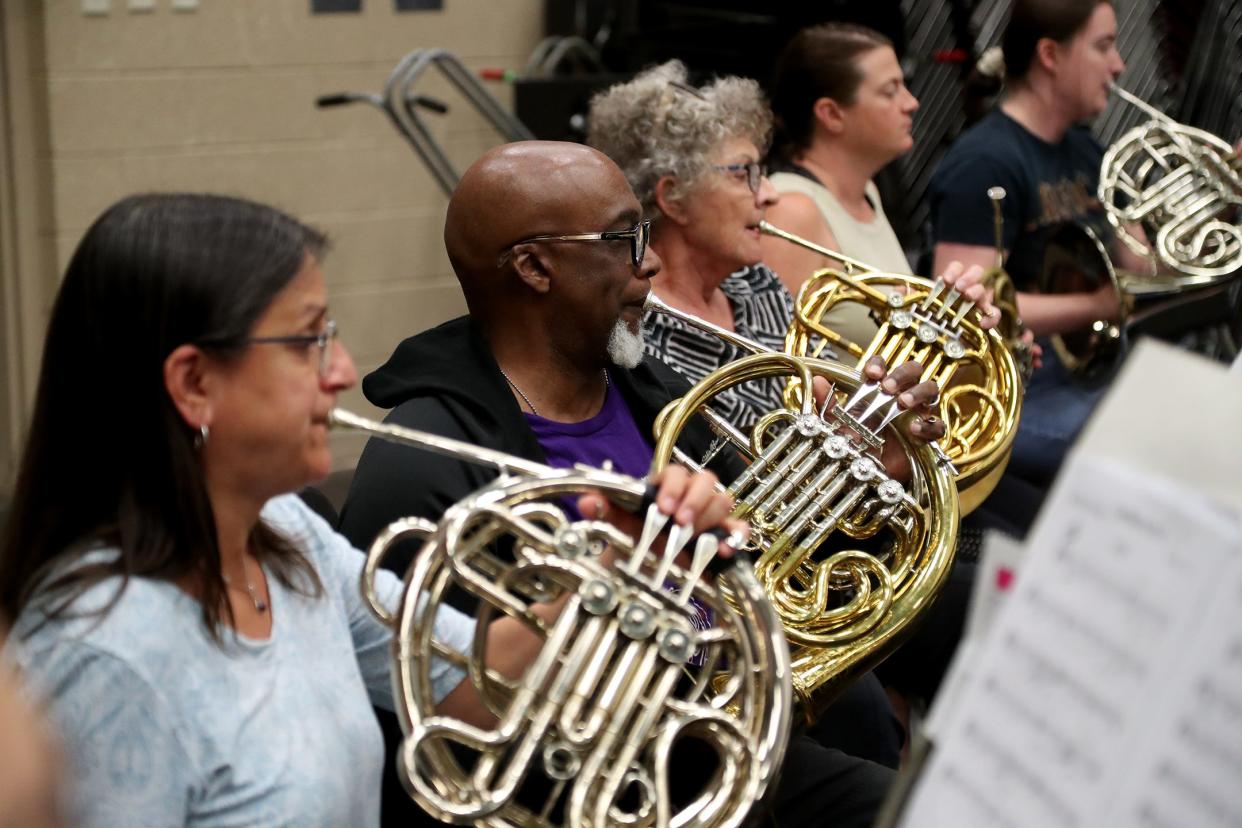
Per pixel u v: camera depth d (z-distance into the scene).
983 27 4.70
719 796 1.37
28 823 0.66
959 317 2.19
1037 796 0.99
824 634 1.82
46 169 4.01
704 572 1.43
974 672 1.04
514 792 1.32
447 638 1.52
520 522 1.35
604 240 1.92
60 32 3.94
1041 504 2.94
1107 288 3.04
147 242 1.29
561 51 4.64
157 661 1.28
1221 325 3.93
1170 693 0.94
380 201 4.58
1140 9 4.78
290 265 1.34
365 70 4.48
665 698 1.34
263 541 1.45
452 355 1.92
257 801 1.31
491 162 1.94
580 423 2.01
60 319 1.32
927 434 1.94
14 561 1.33
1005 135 3.31
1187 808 0.94
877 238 3.13
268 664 1.37
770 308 2.69
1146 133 3.17
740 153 2.41
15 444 4.10
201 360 1.31
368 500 1.79
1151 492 0.97
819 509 1.86
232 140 4.28
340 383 1.39
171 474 1.31
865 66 2.99
